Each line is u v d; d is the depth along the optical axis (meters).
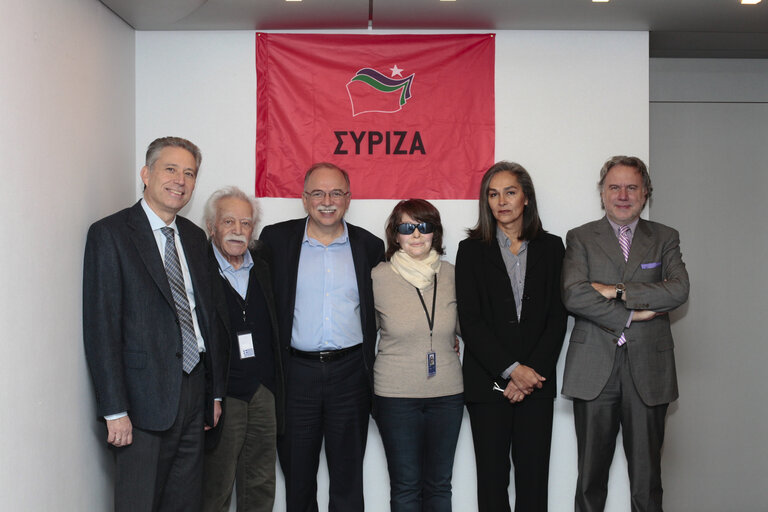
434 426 3.16
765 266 4.27
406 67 3.78
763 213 4.27
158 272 2.64
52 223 2.62
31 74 2.47
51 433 2.56
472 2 3.35
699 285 4.26
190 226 2.91
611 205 3.34
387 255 3.33
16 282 2.33
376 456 3.73
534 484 3.19
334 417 3.15
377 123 3.78
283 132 3.77
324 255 3.20
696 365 4.26
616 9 3.45
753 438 4.25
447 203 3.79
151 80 3.74
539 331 3.19
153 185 2.69
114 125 3.40
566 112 3.79
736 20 3.60
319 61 3.77
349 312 3.17
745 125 4.27
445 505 3.17
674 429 4.25
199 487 2.81
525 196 3.34
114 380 2.52
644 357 3.23
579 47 3.79
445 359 3.16
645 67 3.79
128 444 2.60
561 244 3.37
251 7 3.39
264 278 3.05
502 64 3.79
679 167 4.26
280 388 3.04
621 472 3.73
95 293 2.56
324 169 3.17
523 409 3.21
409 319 3.14
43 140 2.56
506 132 3.79
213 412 2.81
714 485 4.24
